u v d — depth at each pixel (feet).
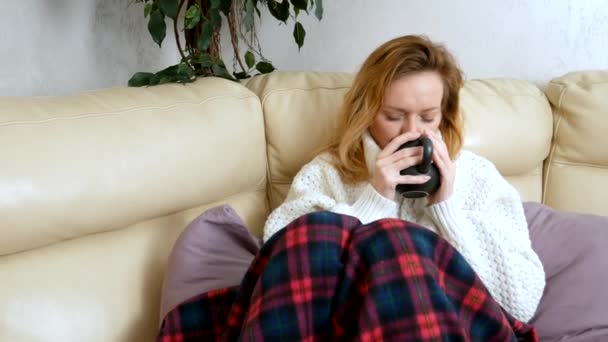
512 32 4.86
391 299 2.20
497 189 3.40
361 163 3.48
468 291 2.38
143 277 3.15
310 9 5.01
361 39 5.20
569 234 3.41
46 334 2.72
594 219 3.48
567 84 4.32
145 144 3.05
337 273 2.34
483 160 3.63
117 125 3.01
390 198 3.09
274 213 3.42
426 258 2.30
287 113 3.90
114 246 3.10
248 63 4.97
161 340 2.61
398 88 3.12
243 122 3.64
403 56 3.17
